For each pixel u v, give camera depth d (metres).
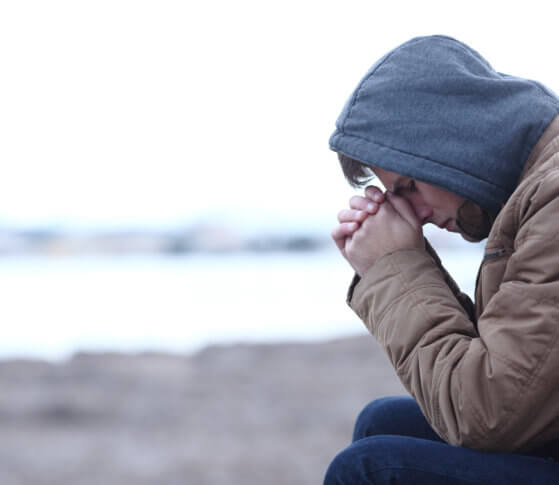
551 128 1.70
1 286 33.66
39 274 43.50
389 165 1.75
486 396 1.50
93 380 12.49
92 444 8.66
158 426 9.35
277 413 9.44
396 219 1.82
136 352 15.09
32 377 12.92
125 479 7.19
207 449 7.96
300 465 7.10
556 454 1.65
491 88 1.74
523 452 1.56
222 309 23.12
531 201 1.57
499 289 1.61
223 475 6.98
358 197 1.89
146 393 11.38
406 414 1.99
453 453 1.54
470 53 1.85
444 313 1.64
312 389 10.66
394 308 1.70
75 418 10.07
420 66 1.79
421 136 1.74
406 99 1.78
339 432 8.38
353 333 16.59
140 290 30.78
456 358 1.56
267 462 7.24
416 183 1.82
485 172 1.70
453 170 1.71
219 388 11.34
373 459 1.58
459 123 1.73
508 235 1.65
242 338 16.53
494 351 1.50
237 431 8.74
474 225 1.80
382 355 13.04
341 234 1.89
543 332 1.47
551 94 1.80
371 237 1.82
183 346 15.85
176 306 24.31
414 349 1.64
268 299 25.98
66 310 23.75
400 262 1.75
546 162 1.61
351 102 1.85
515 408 1.47
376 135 1.78
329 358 13.08
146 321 20.69
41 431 9.52
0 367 13.70
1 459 8.17
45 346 16.45
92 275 41.94
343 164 1.96
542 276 1.51
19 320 21.39
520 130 1.69
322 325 18.89
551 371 1.46
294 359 13.27
